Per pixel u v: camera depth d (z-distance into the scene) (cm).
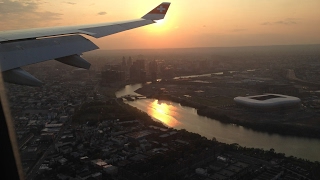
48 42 1409
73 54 1415
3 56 1129
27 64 1164
